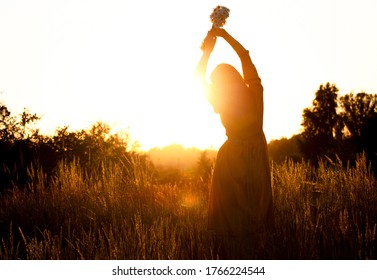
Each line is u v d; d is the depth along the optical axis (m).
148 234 5.09
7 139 17.44
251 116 4.93
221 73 5.05
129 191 7.80
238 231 4.81
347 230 4.69
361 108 65.25
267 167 5.01
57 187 7.91
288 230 4.78
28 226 6.30
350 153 9.88
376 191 6.42
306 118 71.75
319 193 6.88
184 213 6.26
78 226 6.09
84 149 19.14
